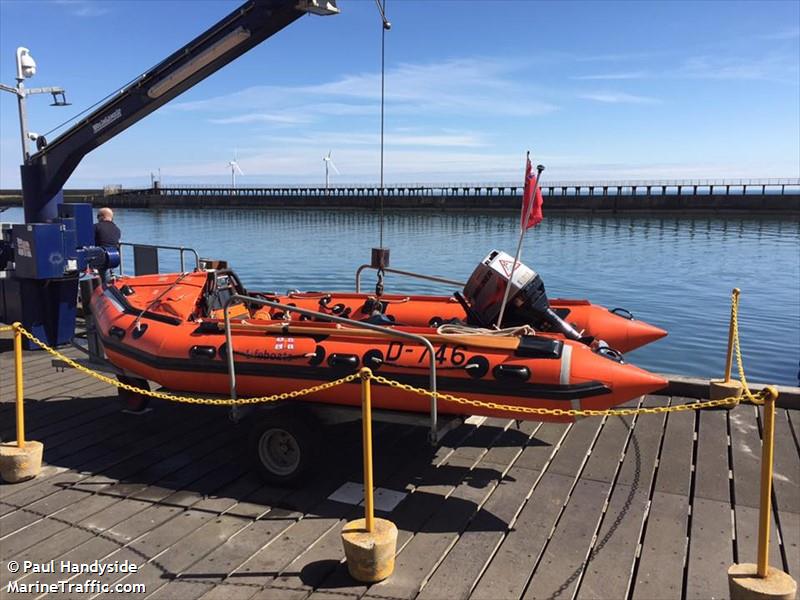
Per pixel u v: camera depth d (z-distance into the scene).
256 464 4.40
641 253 30.25
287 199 78.75
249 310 6.09
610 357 4.40
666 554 3.53
